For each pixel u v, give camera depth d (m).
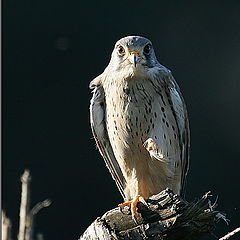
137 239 7.47
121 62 9.23
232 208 14.57
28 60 15.09
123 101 9.23
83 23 15.18
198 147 14.94
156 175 9.41
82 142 14.88
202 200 7.38
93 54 15.11
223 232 13.87
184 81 15.27
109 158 9.77
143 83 9.19
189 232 7.43
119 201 14.53
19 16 15.17
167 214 7.41
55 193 14.60
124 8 15.23
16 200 14.31
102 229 7.55
